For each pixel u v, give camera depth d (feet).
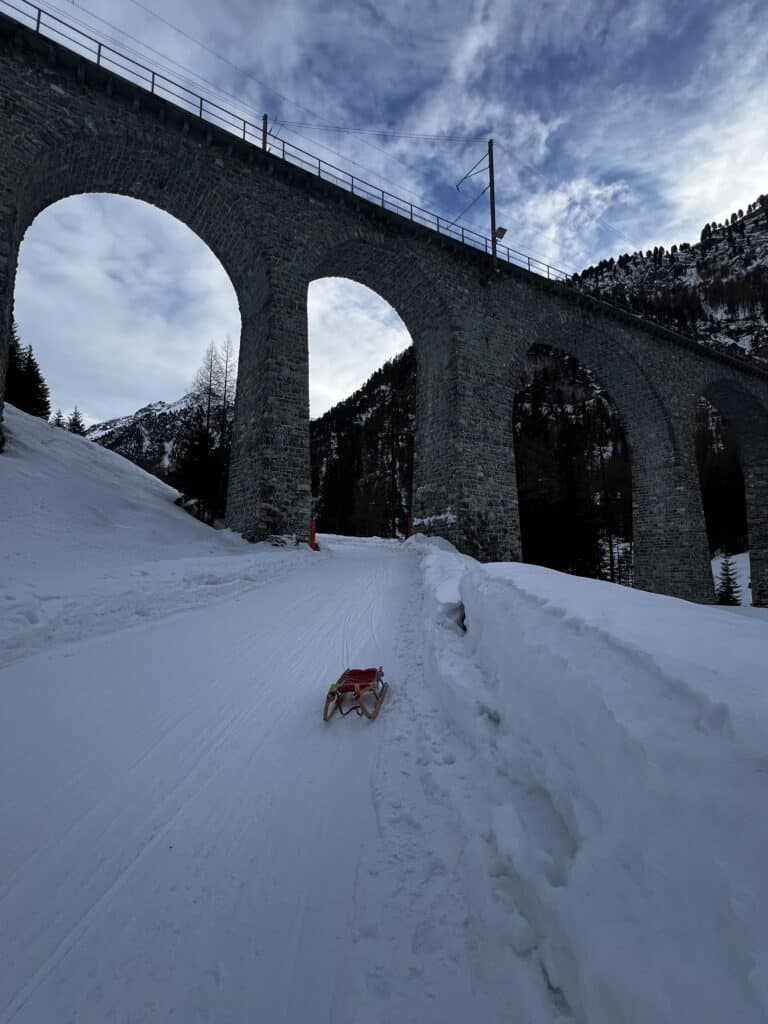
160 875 9.62
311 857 10.01
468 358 86.33
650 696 7.38
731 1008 4.02
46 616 23.90
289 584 43.60
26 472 50.34
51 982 7.50
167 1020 6.86
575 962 5.83
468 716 13.44
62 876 9.61
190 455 83.97
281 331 69.26
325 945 7.93
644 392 112.68
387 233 80.84
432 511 87.35
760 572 138.00
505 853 8.16
